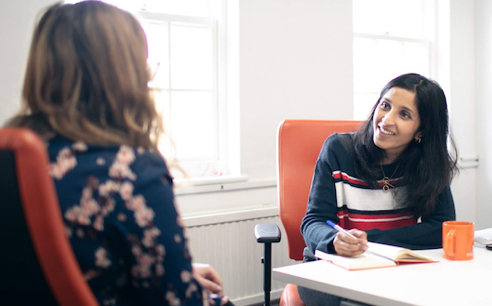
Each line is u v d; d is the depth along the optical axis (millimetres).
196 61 2512
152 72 754
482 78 3408
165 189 638
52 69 647
